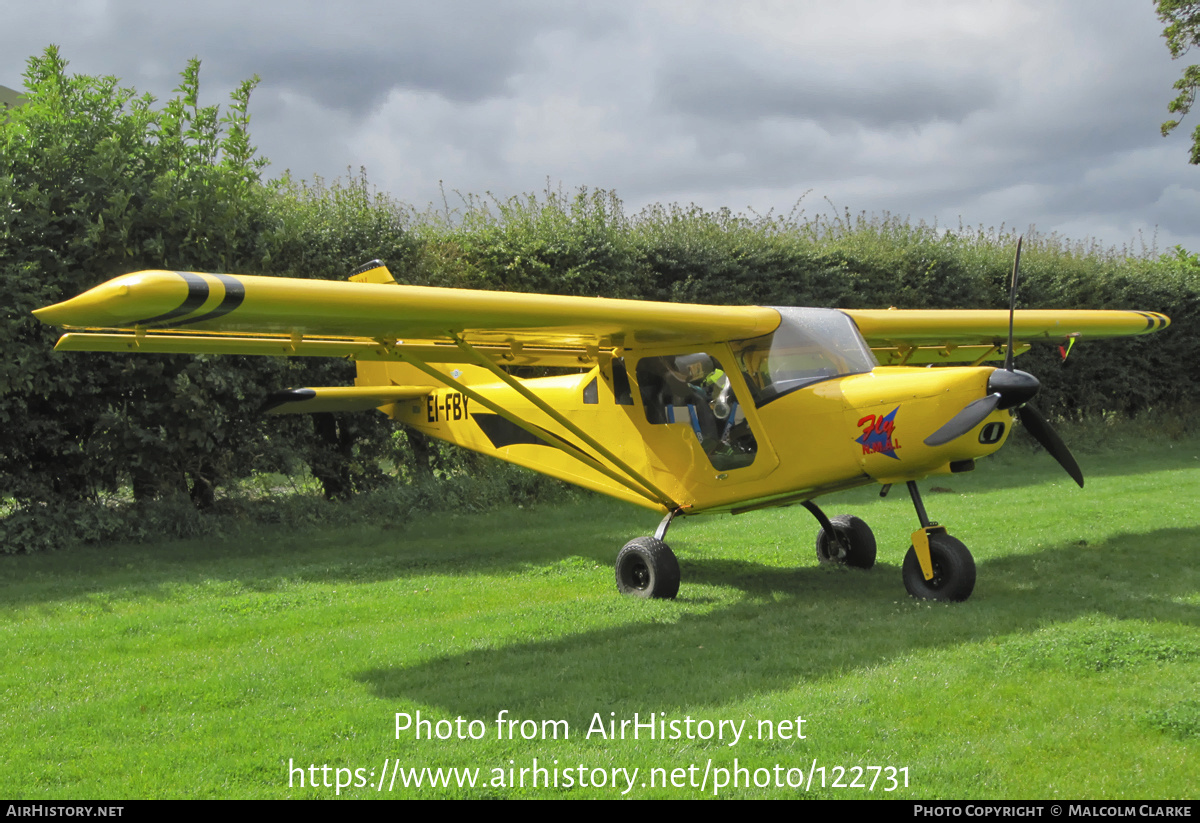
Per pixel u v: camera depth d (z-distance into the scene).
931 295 14.62
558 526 9.23
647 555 5.69
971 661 3.91
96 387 8.25
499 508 10.27
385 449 10.63
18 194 7.64
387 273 8.29
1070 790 2.66
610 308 5.04
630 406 6.46
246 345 5.09
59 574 7.00
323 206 9.88
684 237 12.06
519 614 5.17
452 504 10.11
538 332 5.51
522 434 7.50
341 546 8.29
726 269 12.32
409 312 4.39
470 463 10.93
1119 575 5.85
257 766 2.99
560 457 7.13
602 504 10.55
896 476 5.19
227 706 3.66
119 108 8.55
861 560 6.49
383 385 8.89
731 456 5.82
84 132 8.18
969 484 11.55
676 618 5.04
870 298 13.94
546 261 10.88
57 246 8.04
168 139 8.56
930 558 5.30
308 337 5.21
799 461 5.42
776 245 12.98
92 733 3.36
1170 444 15.56
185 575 6.79
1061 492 10.27
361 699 3.67
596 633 4.73
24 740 3.30
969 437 4.77
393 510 9.76
